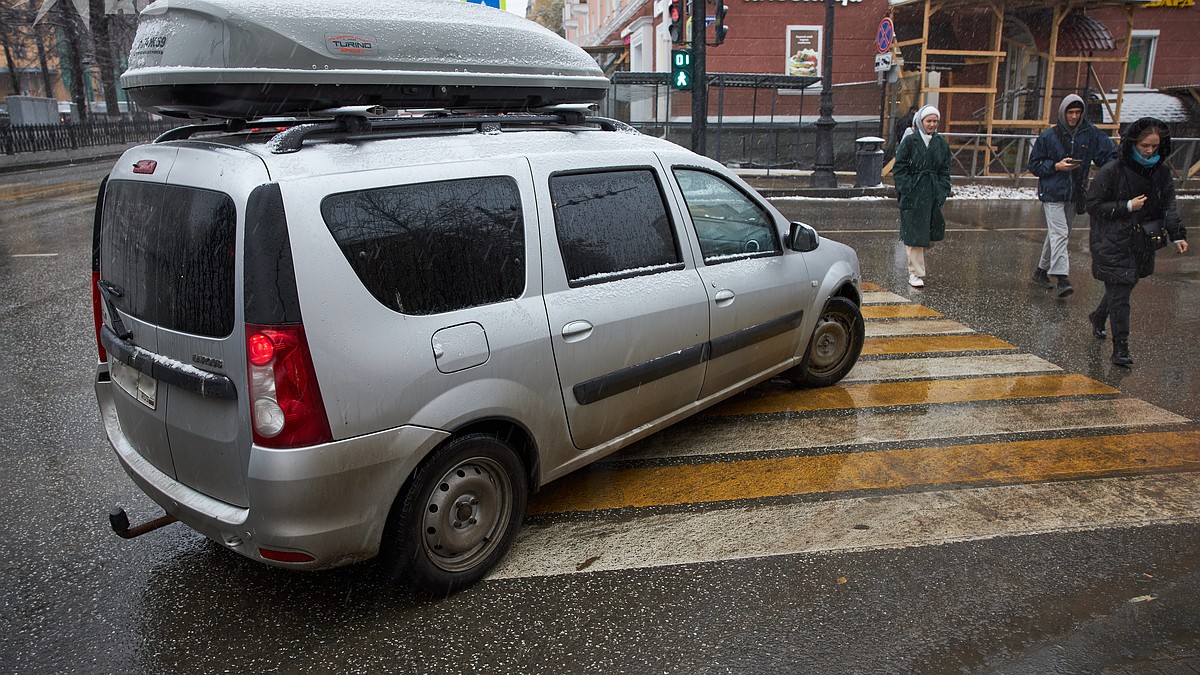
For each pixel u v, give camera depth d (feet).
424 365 9.71
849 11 71.00
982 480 13.78
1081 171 26.35
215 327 9.18
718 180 14.76
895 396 17.74
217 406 9.32
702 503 13.06
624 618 10.12
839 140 72.18
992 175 64.34
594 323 11.75
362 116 10.00
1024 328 23.26
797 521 12.46
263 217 8.80
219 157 9.39
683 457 14.76
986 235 39.96
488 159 10.96
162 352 9.96
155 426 10.28
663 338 12.89
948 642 9.59
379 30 10.73
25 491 13.61
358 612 10.29
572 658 9.39
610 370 12.10
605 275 12.16
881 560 11.37
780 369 16.39
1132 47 73.77
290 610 10.34
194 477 9.89
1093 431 15.83
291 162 9.21
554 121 13.12
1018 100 70.33
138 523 12.58
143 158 10.59
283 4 10.10
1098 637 9.64
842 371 18.33
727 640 9.68
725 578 10.96
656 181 13.37
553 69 12.75
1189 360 20.22
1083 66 72.59
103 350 12.00
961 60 71.20
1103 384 18.51
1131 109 71.77
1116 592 10.55
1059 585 10.72
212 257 9.15
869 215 46.93
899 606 10.30
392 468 9.57
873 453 14.87
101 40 111.55
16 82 116.26
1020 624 9.91
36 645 9.70
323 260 9.05
